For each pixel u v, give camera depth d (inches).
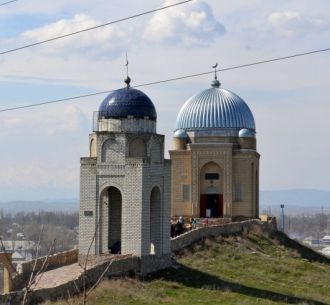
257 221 3858.3
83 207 2834.6
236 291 2755.9
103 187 2819.9
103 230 2871.6
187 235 3353.8
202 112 4183.1
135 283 2645.2
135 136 2832.2
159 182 2886.3
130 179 2790.4
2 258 2458.2
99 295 2421.3
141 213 2773.1
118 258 2704.2
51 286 2342.5
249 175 4084.6
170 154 4136.3
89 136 2955.2
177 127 4259.4
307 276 3245.6
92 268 2541.8
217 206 4109.3
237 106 4200.3
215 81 4335.6
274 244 3720.5
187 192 4114.2
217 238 3533.5
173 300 2536.9
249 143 4128.9
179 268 2952.8
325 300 2805.1
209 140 4136.3
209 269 3088.1
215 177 4106.8
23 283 2539.4
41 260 2721.5
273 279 3117.6
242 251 3444.9
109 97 2920.8
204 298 2596.0
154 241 2893.7
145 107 2893.7
